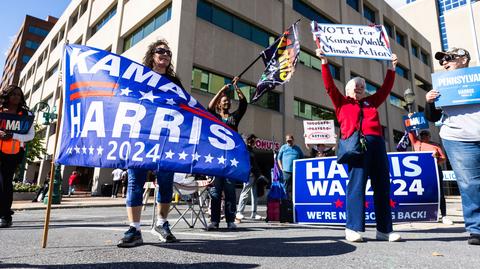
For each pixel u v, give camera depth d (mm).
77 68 2580
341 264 1944
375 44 3479
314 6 20422
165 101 2531
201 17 14906
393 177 4438
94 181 17891
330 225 4727
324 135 8164
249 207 10758
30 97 36344
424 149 5652
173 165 2314
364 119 3094
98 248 2414
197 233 3574
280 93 17516
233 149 2510
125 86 2514
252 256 2178
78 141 2373
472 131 2896
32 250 2320
